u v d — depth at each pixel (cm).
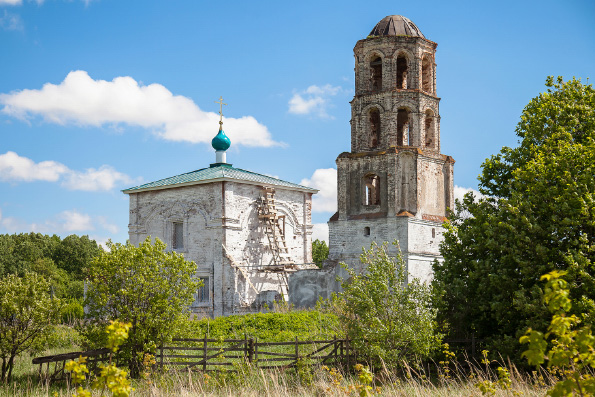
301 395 1798
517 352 2080
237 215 4469
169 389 1922
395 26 4084
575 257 1970
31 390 1992
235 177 4503
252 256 4534
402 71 4178
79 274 9131
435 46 4166
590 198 2022
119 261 2306
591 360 805
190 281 2370
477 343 2273
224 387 1917
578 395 1003
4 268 8125
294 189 4919
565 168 2167
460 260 2512
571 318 820
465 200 2683
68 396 1833
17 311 2248
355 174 4000
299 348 2433
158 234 4700
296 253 4912
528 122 2670
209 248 4416
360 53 4094
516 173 2309
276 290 4572
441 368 2166
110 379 865
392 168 3859
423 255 3841
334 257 3972
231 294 4262
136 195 4828
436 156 4041
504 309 2180
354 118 4094
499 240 2256
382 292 2147
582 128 2500
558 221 2094
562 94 2686
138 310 2273
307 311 3441
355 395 1582
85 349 2441
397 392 1741
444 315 2327
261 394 1836
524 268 2105
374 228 3872
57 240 10294
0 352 2291
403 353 2105
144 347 2211
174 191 4644
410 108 3972
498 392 1498
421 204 3903
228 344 2641
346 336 2250
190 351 2564
